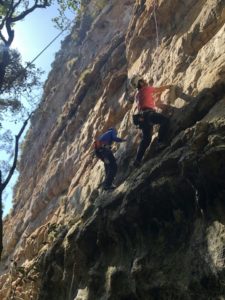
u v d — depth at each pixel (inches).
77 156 673.6
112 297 314.3
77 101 803.4
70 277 387.5
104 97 629.6
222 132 270.2
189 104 336.8
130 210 315.9
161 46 492.4
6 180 409.7
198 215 277.6
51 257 423.5
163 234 300.7
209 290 246.2
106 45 847.1
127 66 626.2
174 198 292.0
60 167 728.3
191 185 277.9
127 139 439.2
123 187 343.9
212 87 323.9
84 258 368.5
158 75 460.1
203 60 378.9
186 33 434.6
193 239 270.7
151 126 354.3
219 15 394.6
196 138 276.1
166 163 298.8
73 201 558.3
